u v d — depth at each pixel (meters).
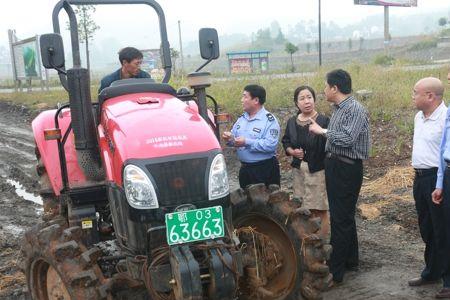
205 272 3.56
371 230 6.22
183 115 3.90
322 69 18.59
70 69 4.01
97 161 4.21
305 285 4.06
